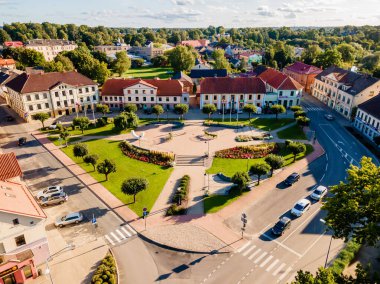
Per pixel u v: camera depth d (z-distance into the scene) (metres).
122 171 62.59
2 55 192.50
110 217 48.06
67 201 52.19
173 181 58.53
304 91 129.50
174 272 37.69
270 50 189.75
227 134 81.62
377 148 73.81
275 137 79.62
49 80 94.88
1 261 34.72
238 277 36.84
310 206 50.53
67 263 39.06
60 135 74.38
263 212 49.12
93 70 135.50
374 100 82.88
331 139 79.00
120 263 39.12
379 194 32.56
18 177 46.56
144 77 164.25
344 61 168.38
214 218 47.59
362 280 27.77
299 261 39.28
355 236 33.25
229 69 164.38
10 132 83.69
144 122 90.94
